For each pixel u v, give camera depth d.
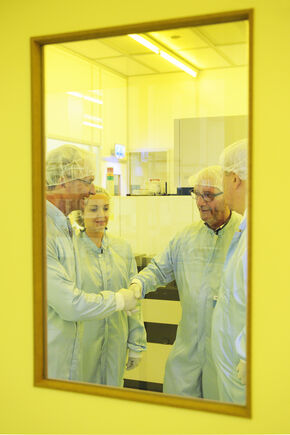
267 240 1.98
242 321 2.15
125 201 2.43
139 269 2.42
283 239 1.96
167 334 2.37
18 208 2.36
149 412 2.19
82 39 2.26
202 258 2.28
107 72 2.43
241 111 2.15
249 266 2.01
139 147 2.41
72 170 2.44
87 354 2.48
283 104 1.94
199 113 2.25
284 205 1.96
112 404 2.25
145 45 2.28
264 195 1.98
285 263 1.96
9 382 2.42
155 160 2.37
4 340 2.42
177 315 2.35
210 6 2.02
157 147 2.37
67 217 2.44
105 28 2.17
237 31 2.09
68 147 2.43
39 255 2.35
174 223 2.35
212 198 2.24
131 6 2.12
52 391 2.35
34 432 2.39
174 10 2.07
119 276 2.45
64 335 2.46
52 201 2.41
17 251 2.37
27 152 2.33
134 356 2.42
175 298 2.35
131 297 2.43
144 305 2.41
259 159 1.98
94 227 2.46
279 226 1.97
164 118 2.34
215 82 2.20
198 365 2.29
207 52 2.18
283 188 1.96
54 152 2.40
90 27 2.20
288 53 1.93
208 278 2.27
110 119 2.44
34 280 2.34
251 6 1.96
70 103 2.45
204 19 2.03
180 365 2.33
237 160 2.18
